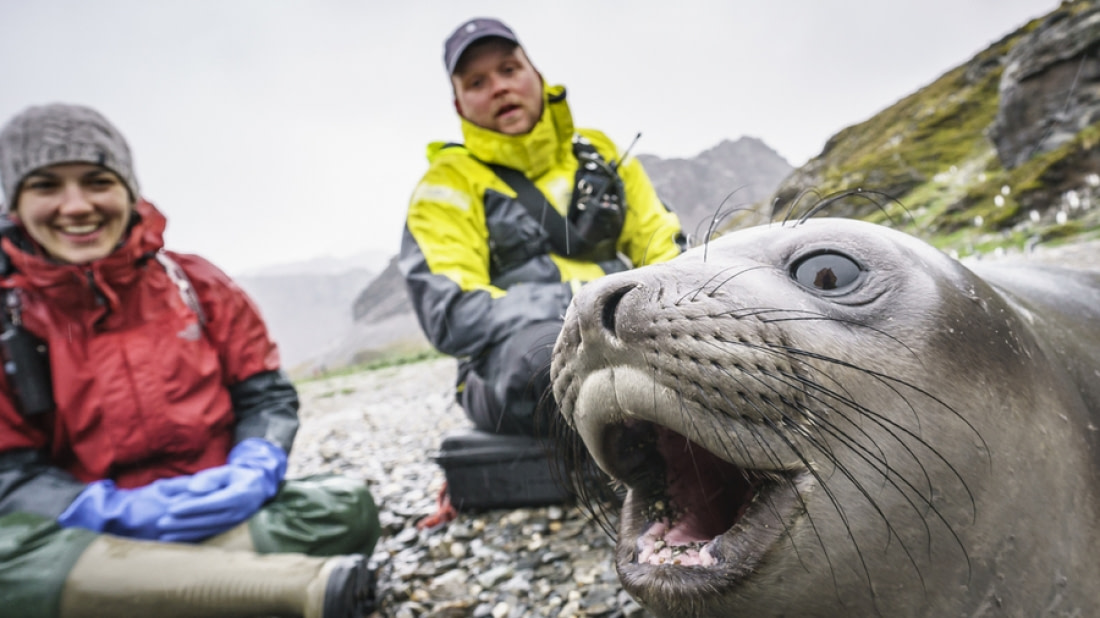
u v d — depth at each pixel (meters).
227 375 1.14
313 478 1.12
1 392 0.95
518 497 1.24
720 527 0.55
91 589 0.84
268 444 1.09
